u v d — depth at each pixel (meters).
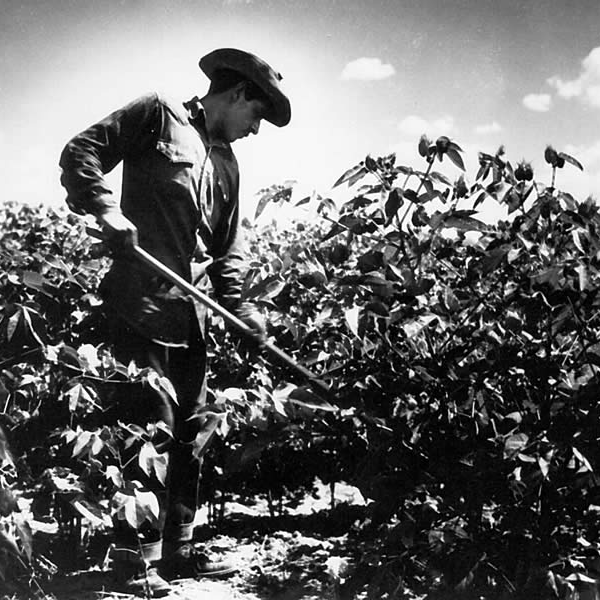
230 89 3.79
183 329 3.62
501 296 3.06
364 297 3.04
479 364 2.88
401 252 3.01
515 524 2.79
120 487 3.12
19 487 3.54
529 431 2.80
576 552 2.87
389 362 3.03
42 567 3.51
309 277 3.14
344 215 3.04
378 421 2.96
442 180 2.97
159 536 3.56
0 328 3.24
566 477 2.80
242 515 5.23
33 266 3.95
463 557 2.85
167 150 3.56
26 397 3.58
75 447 3.06
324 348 3.73
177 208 3.58
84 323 3.80
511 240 2.93
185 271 3.64
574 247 3.01
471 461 2.86
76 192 3.38
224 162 3.87
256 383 4.02
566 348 2.99
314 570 3.82
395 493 2.92
